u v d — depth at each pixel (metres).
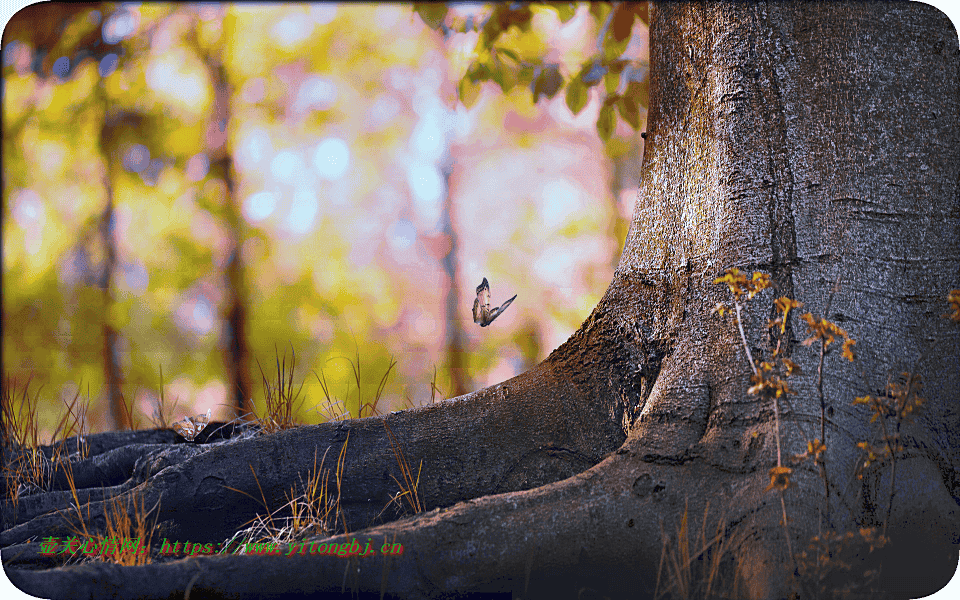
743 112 3.17
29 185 14.39
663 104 3.55
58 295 14.52
